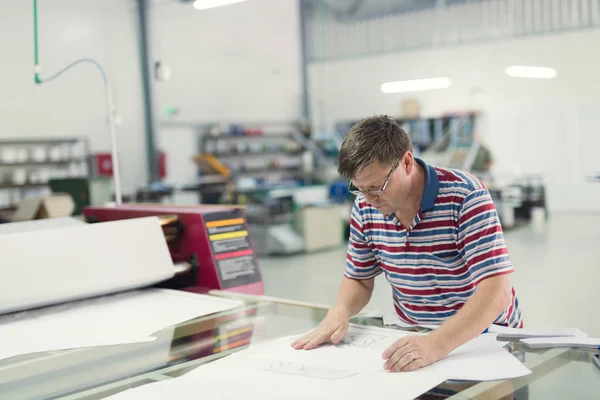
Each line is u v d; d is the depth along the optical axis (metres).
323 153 13.88
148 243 1.74
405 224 1.49
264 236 8.30
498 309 1.27
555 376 1.04
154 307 1.61
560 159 11.98
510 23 12.21
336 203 9.08
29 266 1.52
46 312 1.58
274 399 1.00
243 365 1.17
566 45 11.66
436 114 13.33
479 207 1.36
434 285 1.52
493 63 12.51
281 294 5.81
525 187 10.98
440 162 11.16
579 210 11.86
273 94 14.14
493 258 1.33
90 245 1.64
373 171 1.27
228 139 13.12
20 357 1.25
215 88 12.80
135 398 1.02
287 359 1.21
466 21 12.76
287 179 13.99
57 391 1.06
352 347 1.28
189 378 1.11
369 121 1.31
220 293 1.74
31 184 9.62
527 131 12.27
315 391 1.03
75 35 10.29
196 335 1.37
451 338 1.18
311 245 8.43
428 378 1.07
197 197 12.08
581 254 7.19
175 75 12.05
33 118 9.77
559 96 11.87
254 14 13.59
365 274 1.59
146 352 1.26
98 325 1.46
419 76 13.47
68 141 10.16
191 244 1.85
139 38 11.30
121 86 11.02
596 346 1.18
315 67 14.89
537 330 1.33
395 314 1.57
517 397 0.96
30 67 9.73
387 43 13.80
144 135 11.38
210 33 12.67
